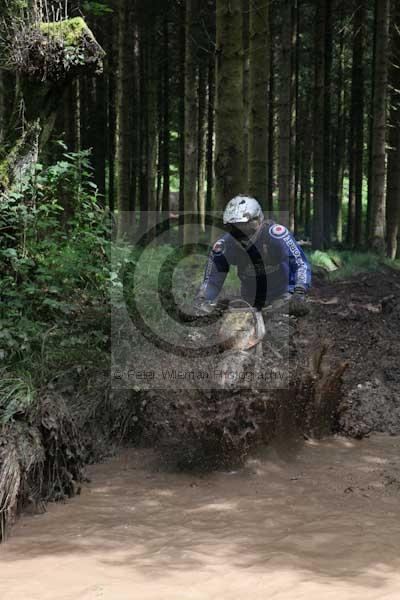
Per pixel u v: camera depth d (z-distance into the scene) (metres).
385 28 15.35
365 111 26.78
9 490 3.76
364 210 36.09
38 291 5.75
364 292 11.23
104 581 3.00
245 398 4.83
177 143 30.97
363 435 5.50
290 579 2.96
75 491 4.34
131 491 4.35
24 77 6.42
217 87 7.91
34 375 5.06
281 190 14.34
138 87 23.45
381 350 7.84
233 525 3.72
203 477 4.58
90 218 6.46
